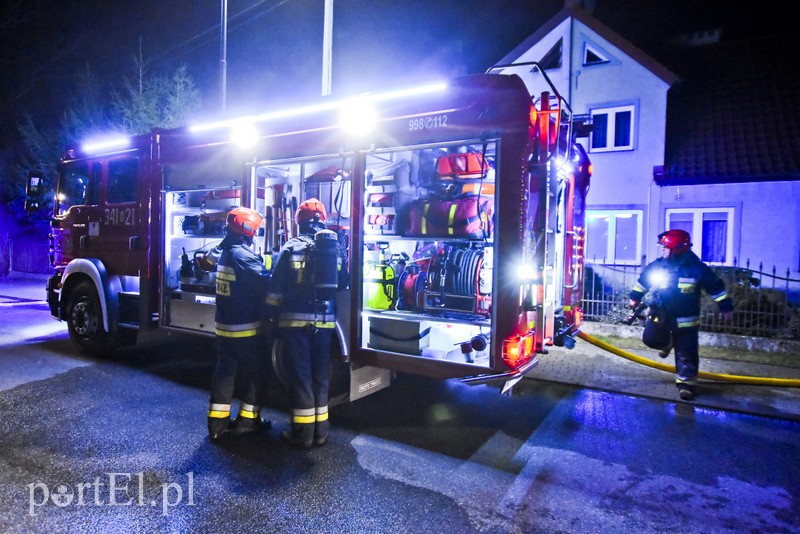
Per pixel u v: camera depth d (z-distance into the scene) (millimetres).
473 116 3807
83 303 6496
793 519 3012
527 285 3824
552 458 3785
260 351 4070
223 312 3938
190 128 5484
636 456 3848
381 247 4863
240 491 3203
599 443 4082
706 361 6703
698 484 3422
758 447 4039
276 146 4797
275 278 3799
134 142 6016
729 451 3957
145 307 5879
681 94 13742
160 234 5770
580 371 6176
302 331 3779
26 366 5992
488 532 2820
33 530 2764
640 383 5703
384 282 4469
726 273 7770
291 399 3830
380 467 3580
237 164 5172
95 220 6516
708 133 12617
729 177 11266
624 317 7930
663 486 3389
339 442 4012
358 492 3219
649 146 12219
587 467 3648
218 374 3947
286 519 2902
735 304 7203
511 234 3711
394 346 4215
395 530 2814
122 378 5539
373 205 4535
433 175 4512
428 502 3119
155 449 3789
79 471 3436
